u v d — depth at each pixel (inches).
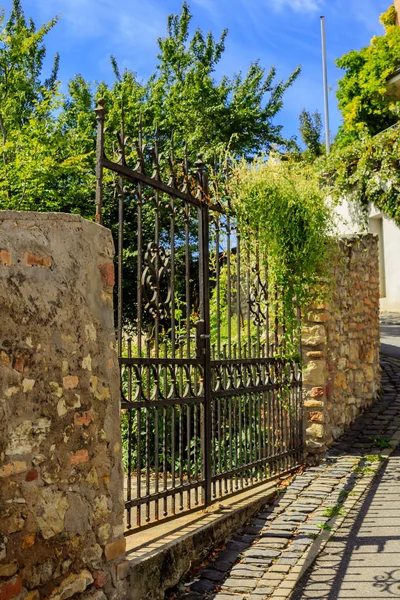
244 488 241.4
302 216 293.3
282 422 277.0
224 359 230.5
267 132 866.1
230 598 162.4
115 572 152.3
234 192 268.7
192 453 271.9
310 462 296.0
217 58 904.9
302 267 295.6
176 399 196.1
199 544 185.3
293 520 218.1
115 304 580.7
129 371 173.5
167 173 239.8
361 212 745.6
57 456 139.4
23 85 673.0
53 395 139.5
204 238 221.9
